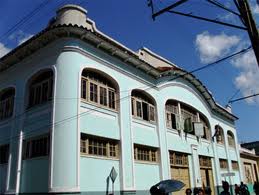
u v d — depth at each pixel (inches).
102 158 601.0
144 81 778.2
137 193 664.4
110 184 600.7
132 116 712.4
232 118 1355.8
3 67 725.9
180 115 919.7
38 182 555.5
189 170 895.1
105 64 661.3
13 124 657.6
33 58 656.4
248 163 1547.7
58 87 573.3
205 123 1115.9
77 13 633.6
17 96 674.2
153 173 733.9
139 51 815.7
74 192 513.7
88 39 621.6
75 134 547.8
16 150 621.6
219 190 1047.0
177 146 860.0
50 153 536.1
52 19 661.3
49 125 569.6
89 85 622.2
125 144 657.6
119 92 681.6
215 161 1082.7
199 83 1031.0
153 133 771.4
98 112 620.7
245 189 858.1
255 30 287.4
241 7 295.9
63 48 595.5
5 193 603.2
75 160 532.1
